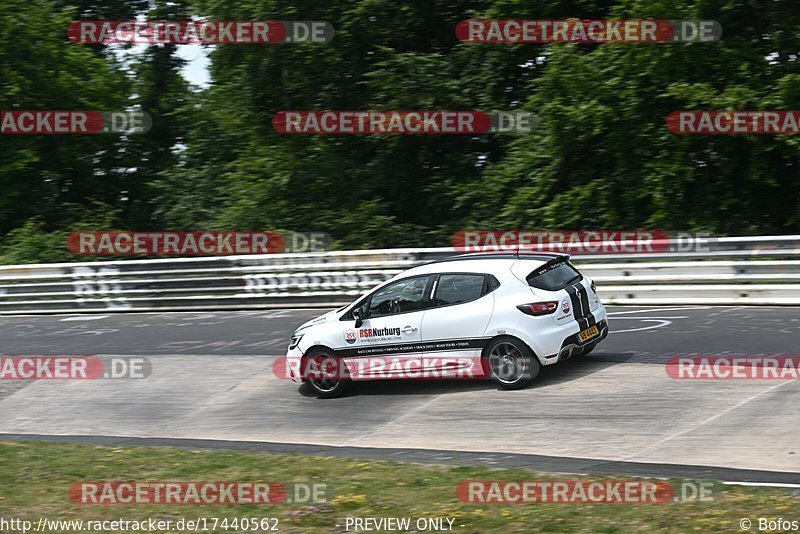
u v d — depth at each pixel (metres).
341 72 47.38
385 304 20.19
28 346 28.59
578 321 19.36
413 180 47.50
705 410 16.62
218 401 21.03
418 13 45.94
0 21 48.69
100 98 53.06
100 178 55.44
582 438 15.86
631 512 11.51
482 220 42.66
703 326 23.72
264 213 45.75
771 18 37.28
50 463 16.17
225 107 49.56
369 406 19.50
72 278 35.09
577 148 39.09
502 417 17.58
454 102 43.62
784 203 38.50
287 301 32.62
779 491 11.98
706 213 37.78
